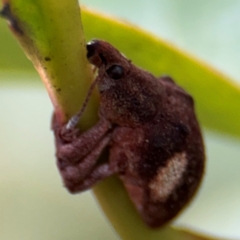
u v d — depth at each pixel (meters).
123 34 0.05
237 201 0.07
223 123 0.06
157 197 0.05
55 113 0.05
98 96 0.05
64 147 0.05
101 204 0.05
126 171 0.05
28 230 0.09
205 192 0.07
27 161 0.09
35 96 0.09
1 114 0.09
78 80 0.05
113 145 0.05
